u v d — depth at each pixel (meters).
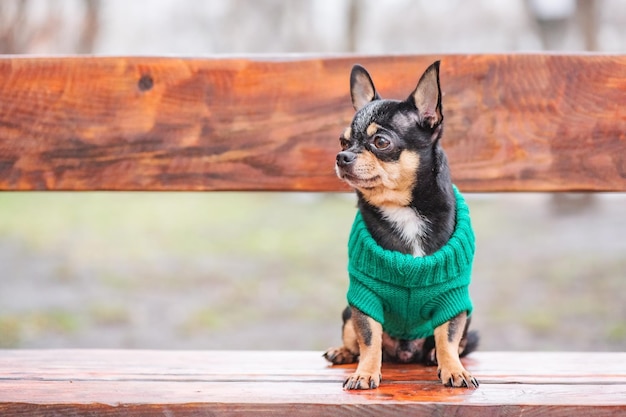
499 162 3.38
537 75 3.36
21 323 6.41
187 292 7.68
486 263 8.76
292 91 3.41
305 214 13.69
